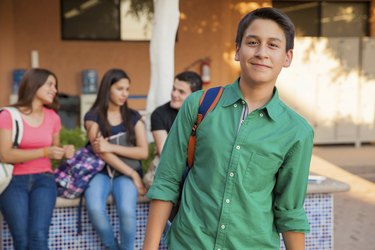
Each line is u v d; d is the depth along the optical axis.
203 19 11.44
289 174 2.29
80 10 11.24
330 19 11.87
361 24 12.01
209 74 11.44
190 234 2.29
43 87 4.16
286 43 2.25
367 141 11.55
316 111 11.30
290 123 2.27
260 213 2.27
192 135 2.34
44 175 4.16
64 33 11.22
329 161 10.05
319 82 11.25
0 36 10.89
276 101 2.29
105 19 11.35
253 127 2.25
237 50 2.32
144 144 4.50
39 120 4.21
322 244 4.73
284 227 2.36
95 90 11.02
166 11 6.07
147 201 4.47
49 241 4.43
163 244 4.38
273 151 2.23
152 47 6.18
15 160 3.99
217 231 2.25
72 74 11.28
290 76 11.16
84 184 4.30
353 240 5.85
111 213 4.46
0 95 10.96
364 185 8.41
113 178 4.43
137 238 4.54
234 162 2.23
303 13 11.77
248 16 2.26
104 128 4.44
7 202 3.99
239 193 2.23
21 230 3.96
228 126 2.27
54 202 4.12
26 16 11.01
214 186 2.25
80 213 4.34
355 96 11.38
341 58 11.26
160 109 4.62
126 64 11.45
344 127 11.43
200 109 2.32
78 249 4.47
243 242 2.28
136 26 11.46
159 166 2.42
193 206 2.31
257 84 2.25
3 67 10.94
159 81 6.14
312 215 4.70
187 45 11.44
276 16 2.22
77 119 10.79
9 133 4.03
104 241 4.25
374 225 6.37
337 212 6.92
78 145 6.20
